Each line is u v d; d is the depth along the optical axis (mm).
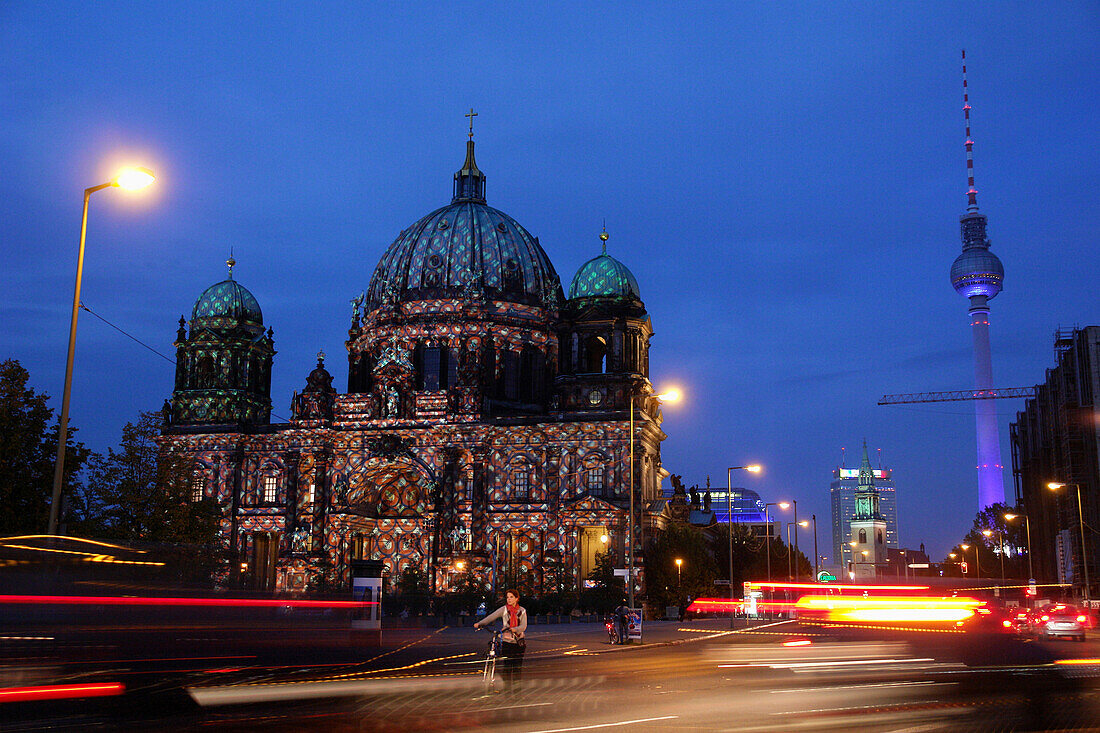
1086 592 118875
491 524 124125
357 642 48312
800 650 52188
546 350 141375
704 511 171125
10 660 23000
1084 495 147375
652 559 122062
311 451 129375
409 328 138375
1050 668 37906
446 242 142625
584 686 32094
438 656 43219
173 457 81938
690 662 44500
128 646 26844
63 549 24875
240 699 25469
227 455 132000
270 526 129625
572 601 105875
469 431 126500
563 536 121438
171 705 24000
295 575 124500
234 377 139625
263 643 36594
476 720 23250
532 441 125438
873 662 41969
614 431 123375
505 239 144250
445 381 136750
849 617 104250
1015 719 23734
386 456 127500
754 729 22188
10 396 66750
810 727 22516
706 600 129375
